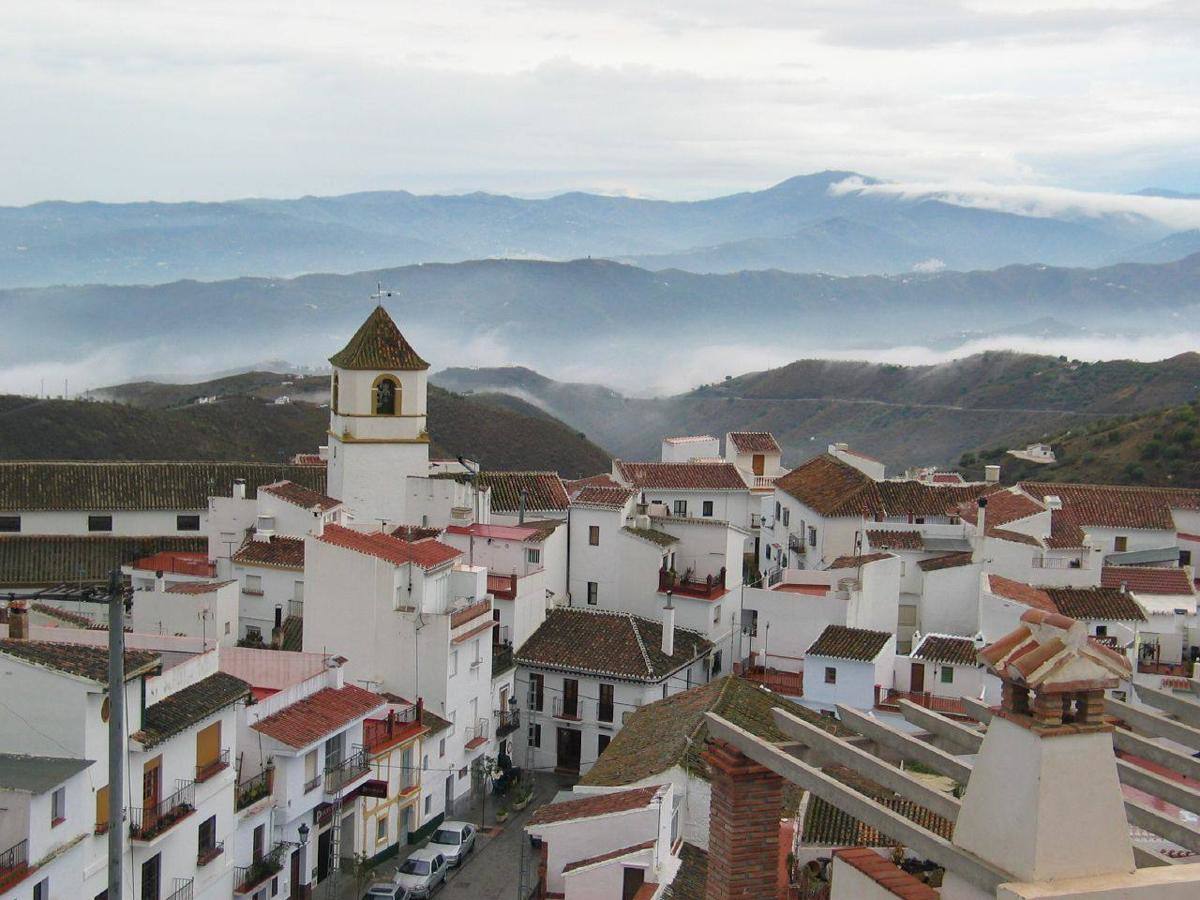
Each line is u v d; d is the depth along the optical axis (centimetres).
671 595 8762
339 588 7444
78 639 5788
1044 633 1692
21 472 10469
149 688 5156
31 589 9469
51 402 17600
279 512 9025
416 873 6366
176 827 5062
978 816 1734
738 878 2178
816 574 8600
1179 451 13550
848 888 2111
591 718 8169
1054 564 8669
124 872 4834
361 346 9869
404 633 7350
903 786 1914
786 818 4116
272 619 8562
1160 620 7738
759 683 7769
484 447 19062
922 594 8594
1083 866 1661
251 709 5884
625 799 4725
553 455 19475
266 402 19900
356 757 6356
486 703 7875
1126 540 9894
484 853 6950
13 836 4347
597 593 9331
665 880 4406
